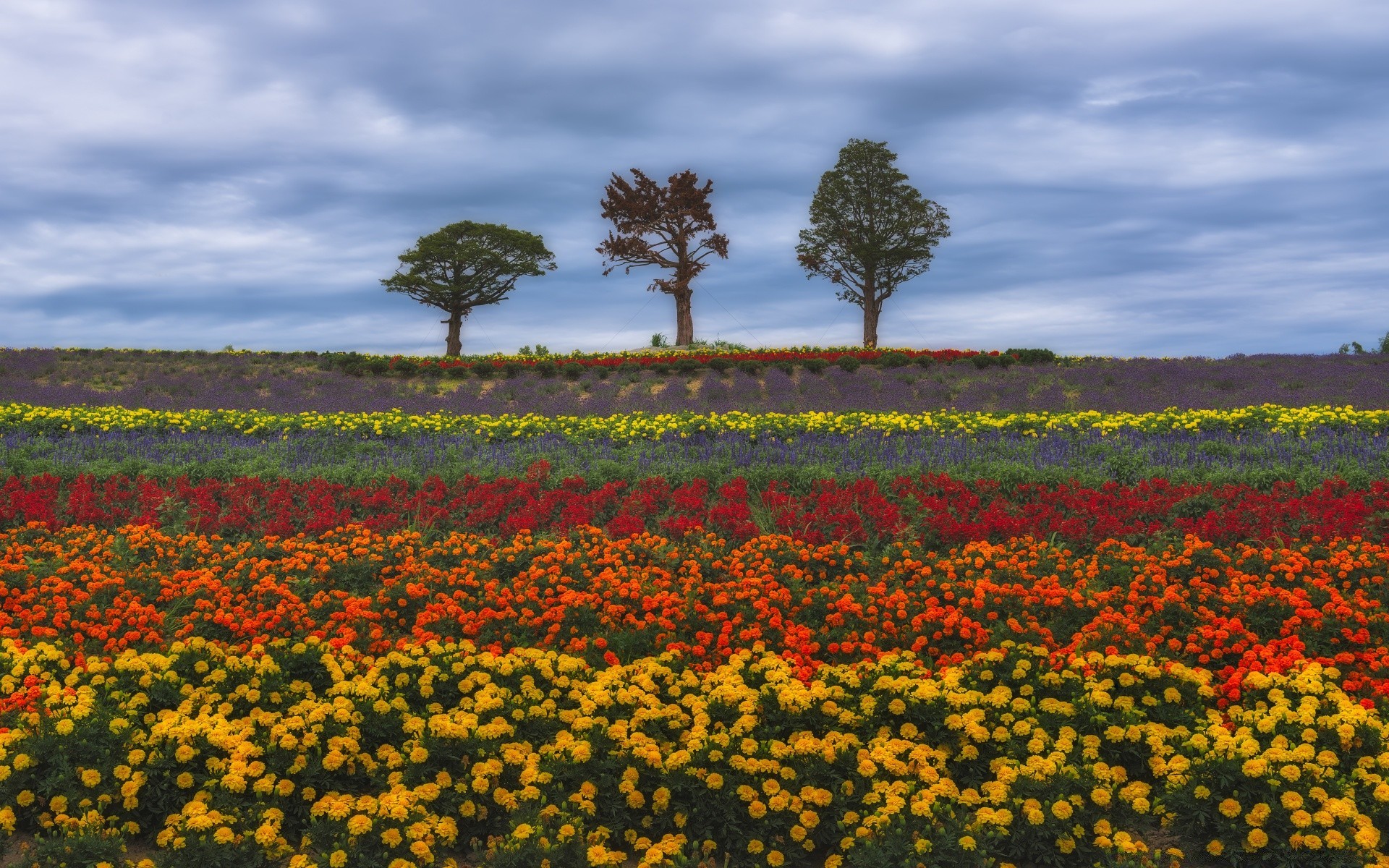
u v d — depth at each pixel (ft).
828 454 44.50
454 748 15.11
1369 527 27.32
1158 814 14.39
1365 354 91.04
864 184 130.93
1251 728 15.01
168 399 79.51
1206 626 20.25
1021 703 15.83
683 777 14.49
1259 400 64.28
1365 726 14.65
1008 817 13.55
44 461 41.39
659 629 20.70
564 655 19.20
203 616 22.56
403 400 79.10
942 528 28.99
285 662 17.79
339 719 15.49
